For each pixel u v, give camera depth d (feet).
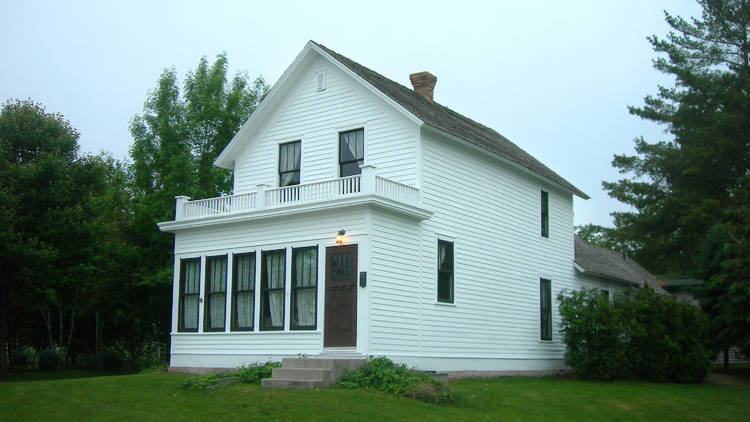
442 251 68.08
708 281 103.40
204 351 69.31
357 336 57.41
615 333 76.84
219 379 53.47
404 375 52.08
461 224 70.85
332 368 51.70
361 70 73.72
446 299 67.77
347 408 43.93
